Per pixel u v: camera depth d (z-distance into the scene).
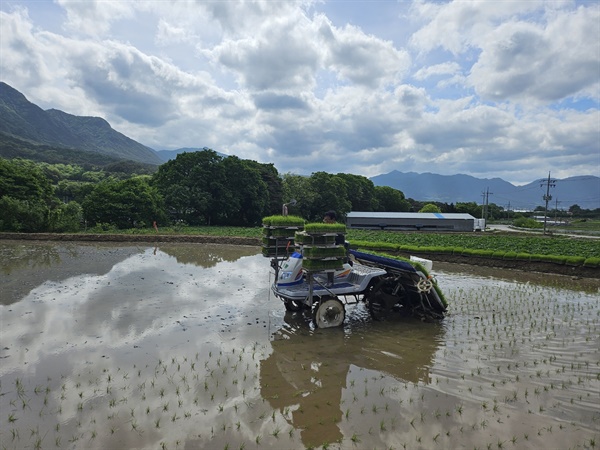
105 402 4.84
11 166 33.47
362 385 5.48
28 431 4.19
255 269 15.77
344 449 3.95
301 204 62.03
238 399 4.99
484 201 92.56
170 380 5.49
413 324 8.52
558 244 25.48
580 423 4.49
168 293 10.98
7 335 7.29
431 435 4.22
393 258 8.70
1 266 15.07
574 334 7.84
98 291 11.01
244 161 56.88
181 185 44.19
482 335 7.77
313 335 7.66
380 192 92.56
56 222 29.89
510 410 4.78
